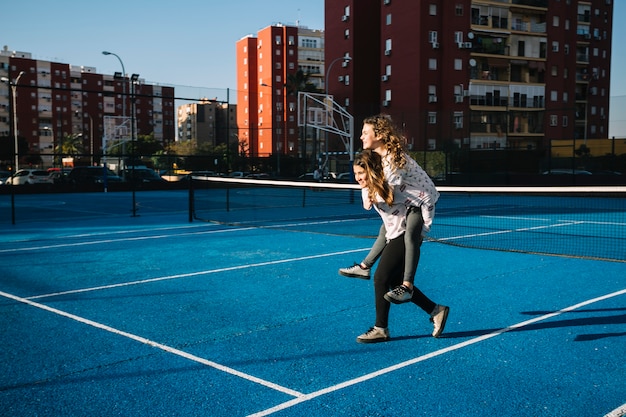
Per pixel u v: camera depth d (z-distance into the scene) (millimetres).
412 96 51094
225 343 4812
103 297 6570
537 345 4680
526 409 3465
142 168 37688
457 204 22484
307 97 36000
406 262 4383
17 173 35406
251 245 10852
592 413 3404
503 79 54594
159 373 4117
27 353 4578
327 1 63094
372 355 4465
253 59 98500
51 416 3418
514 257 9180
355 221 15734
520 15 55281
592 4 71062
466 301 6203
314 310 5895
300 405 3541
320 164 36438
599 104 71750
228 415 3408
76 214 19328
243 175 36969
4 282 7457
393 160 4246
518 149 33781
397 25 52312
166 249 10383
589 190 7691
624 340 4793
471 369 4145
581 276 7590
